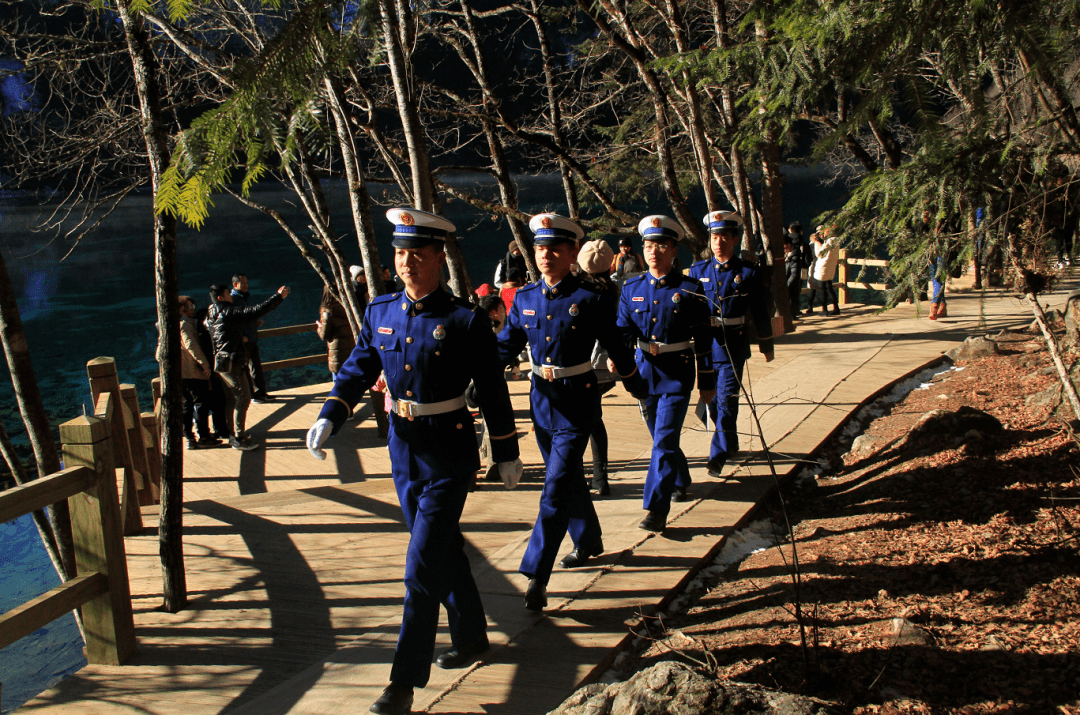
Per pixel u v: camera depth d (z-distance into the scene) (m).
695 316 5.16
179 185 2.18
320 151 2.26
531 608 4.11
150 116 4.20
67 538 4.85
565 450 4.37
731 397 6.12
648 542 4.96
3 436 4.82
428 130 13.81
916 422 6.36
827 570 4.38
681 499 5.65
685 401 5.20
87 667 3.97
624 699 2.81
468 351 3.60
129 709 3.56
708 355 5.20
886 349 10.13
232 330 9.03
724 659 3.55
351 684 3.58
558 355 4.51
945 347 9.98
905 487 5.43
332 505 6.23
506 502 6.02
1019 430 5.90
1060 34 2.90
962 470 5.37
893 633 3.52
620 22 9.03
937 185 3.22
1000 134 3.21
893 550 4.52
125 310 24.30
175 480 4.48
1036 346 8.67
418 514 3.56
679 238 5.30
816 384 8.64
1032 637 3.42
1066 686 3.05
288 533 5.67
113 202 10.64
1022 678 3.14
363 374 3.78
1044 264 3.45
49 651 5.54
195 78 8.40
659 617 3.93
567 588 4.42
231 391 9.13
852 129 3.19
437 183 8.27
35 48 9.32
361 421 10.05
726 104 9.24
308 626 4.30
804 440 6.80
